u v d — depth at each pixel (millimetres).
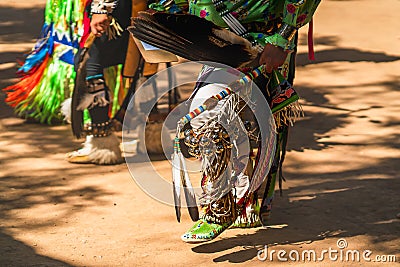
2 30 11500
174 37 4648
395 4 13500
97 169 6188
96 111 6234
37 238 4887
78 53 6352
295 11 4508
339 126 7391
